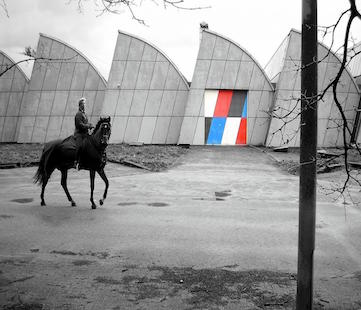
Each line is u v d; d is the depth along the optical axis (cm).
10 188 1496
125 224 958
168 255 732
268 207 1190
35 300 538
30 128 3884
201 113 3600
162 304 529
